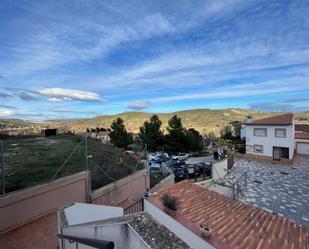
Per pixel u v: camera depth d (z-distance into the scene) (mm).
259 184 16734
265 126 26453
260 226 6184
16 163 11016
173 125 31828
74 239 3564
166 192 8430
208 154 28188
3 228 6566
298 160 26141
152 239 2514
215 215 6664
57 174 9453
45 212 7645
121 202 10680
